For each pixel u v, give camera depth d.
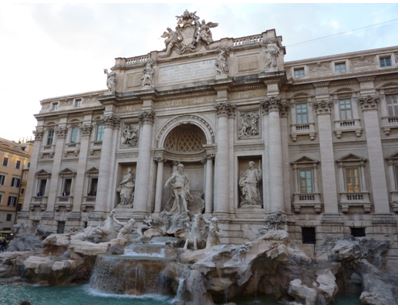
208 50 33.81
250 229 26.81
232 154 29.56
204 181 31.66
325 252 23.59
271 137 27.94
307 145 28.89
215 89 31.09
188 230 26.84
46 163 40.12
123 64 37.31
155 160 32.34
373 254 21.69
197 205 31.06
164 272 18.67
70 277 21.27
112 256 20.88
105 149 34.16
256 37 32.31
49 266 20.98
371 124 27.28
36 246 31.03
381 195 25.50
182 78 34.00
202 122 31.59
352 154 27.11
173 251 22.27
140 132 33.69
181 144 34.50
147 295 18.34
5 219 56.25
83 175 36.75
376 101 27.66
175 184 30.73
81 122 39.62
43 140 41.28
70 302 16.75
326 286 17.84
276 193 26.33
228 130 30.22
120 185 33.66
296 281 18.16
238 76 31.09
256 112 30.38
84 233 25.94
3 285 20.27
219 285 16.86
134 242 25.41
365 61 29.03
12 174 58.41
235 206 28.17
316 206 26.83
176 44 35.56
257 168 29.33
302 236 27.03
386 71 27.56
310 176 28.30
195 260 19.62
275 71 28.83
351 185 27.00
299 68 31.23
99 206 32.31
